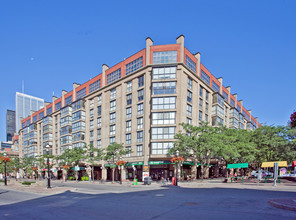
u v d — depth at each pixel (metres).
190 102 39.56
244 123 70.81
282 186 21.20
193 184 26.75
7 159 32.69
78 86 57.72
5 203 14.27
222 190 18.78
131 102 41.56
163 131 36.03
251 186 21.92
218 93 48.22
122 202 13.01
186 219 8.13
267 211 9.19
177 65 37.56
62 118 59.59
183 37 38.78
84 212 10.13
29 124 80.12
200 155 28.78
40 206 12.35
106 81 48.12
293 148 32.56
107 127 45.72
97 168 50.94
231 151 28.77
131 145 39.84
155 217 8.62
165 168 38.53
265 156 35.84
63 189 21.94
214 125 46.38
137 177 40.66
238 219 7.91
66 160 41.91
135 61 42.09
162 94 36.88
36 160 61.84
